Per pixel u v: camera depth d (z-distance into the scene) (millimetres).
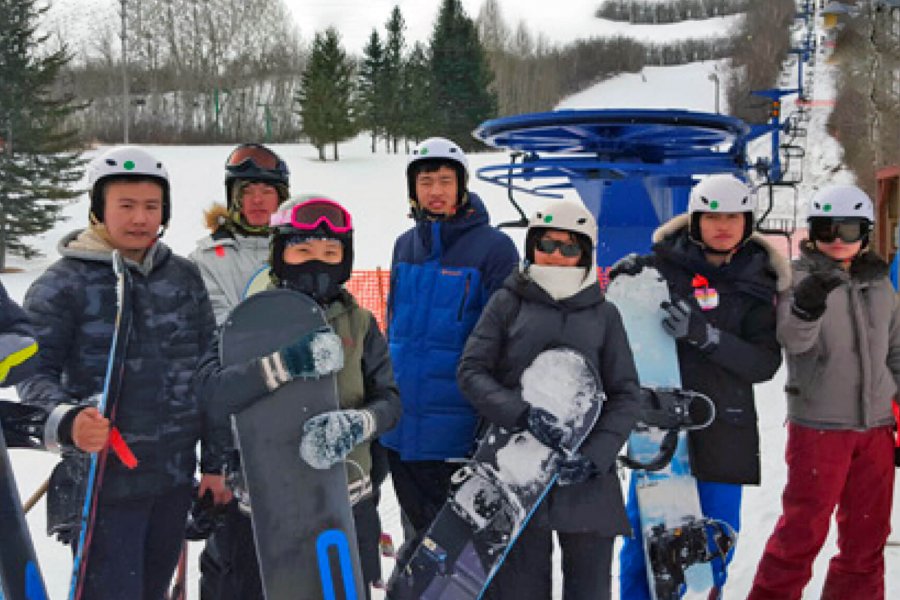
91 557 2340
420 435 2982
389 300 3162
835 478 2873
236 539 2322
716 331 2766
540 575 2574
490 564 2459
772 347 2844
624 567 3014
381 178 32062
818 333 2824
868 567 2955
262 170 3150
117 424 2381
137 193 2406
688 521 2777
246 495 2258
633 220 7848
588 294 2619
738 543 3822
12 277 20594
